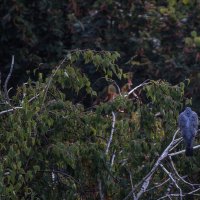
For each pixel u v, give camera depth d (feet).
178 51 82.69
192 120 53.72
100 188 52.24
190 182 55.93
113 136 52.75
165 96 53.06
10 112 50.44
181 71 79.97
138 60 82.53
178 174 53.78
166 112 53.21
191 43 80.12
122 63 82.02
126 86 62.85
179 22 83.30
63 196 52.44
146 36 82.48
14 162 48.39
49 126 50.78
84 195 53.06
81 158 51.60
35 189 52.24
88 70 79.25
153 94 53.06
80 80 52.95
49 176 52.42
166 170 52.19
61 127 52.03
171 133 54.13
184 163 54.65
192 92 78.95
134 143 51.62
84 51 53.06
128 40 82.79
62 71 52.60
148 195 54.44
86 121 51.98
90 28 83.15
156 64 80.84
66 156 50.01
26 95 52.26
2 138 50.49
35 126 49.78
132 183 52.65
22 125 49.52
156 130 53.78
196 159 54.95
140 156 53.11
